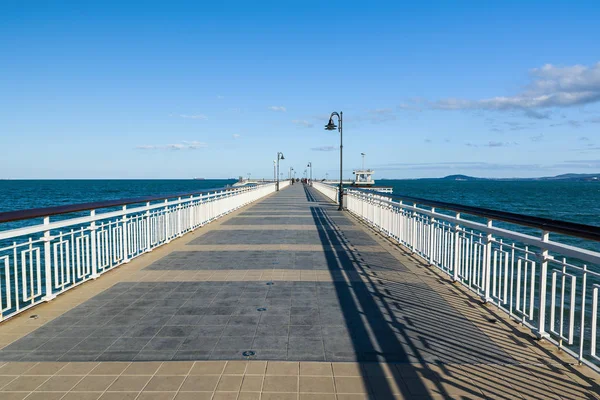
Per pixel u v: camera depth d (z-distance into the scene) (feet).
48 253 18.13
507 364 12.13
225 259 27.07
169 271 23.67
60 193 264.72
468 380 11.14
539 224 13.65
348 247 31.71
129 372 11.54
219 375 11.34
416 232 28.91
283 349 13.06
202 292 19.45
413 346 13.35
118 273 23.21
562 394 10.46
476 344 13.55
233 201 66.08
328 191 108.68
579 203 187.01
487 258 18.10
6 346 13.35
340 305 17.52
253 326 15.07
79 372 11.55
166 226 33.53
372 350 13.01
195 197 43.80
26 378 11.22
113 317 16.07
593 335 11.87
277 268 24.41
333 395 10.32
